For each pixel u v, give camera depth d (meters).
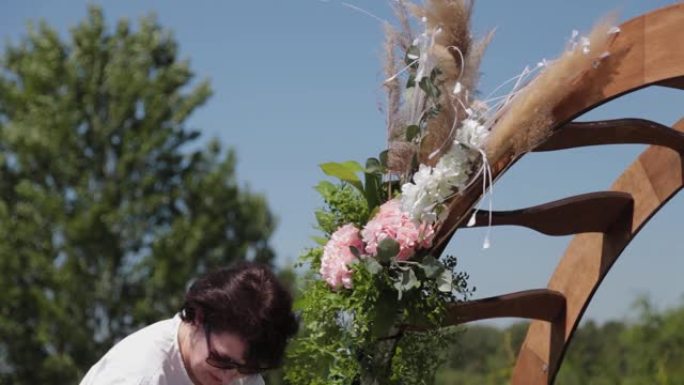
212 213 15.18
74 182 15.12
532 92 2.95
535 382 3.83
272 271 2.39
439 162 3.09
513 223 3.30
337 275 3.19
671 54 2.81
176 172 15.27
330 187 3.41
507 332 12.24
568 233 3.48
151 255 14.46
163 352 2.46
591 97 2.91
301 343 3.31
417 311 3.16
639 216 3.42
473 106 3.10
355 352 3.26
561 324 3.71
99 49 15.55
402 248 3.12
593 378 12.30
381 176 3.31
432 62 3.12
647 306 11.63
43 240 14.62
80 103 15.20
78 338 14.12
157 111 14.93
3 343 14.41
